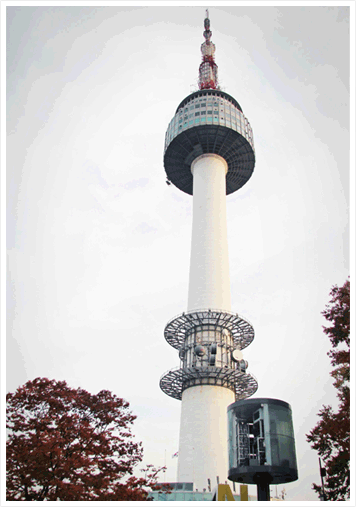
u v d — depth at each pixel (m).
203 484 56.16
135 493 33.09
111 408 39.16
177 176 95.25
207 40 104.88
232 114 86.69
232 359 66.12
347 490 36.59
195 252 77.44
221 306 71.31
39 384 38.69
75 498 31.27
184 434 62.03
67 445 35.28
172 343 75.38
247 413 39.38
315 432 39.91
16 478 31.83
